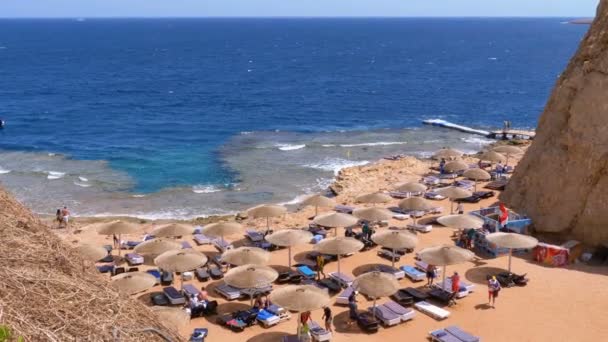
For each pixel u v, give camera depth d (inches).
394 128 3115.2
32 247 376.2
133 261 1186.0
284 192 1902.1
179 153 2459.4
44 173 2119.8
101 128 3043.8
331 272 1123.9
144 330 323.9
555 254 1127.6
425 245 1264.8
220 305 989.8
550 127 1379.2
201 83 5295.3
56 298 317.7
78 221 1611.7
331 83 5388.8
